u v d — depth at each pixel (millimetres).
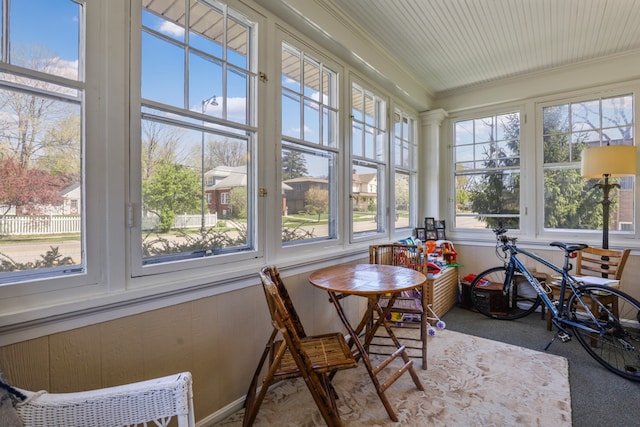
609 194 3068
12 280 1051
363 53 2635
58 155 1145
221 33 1713
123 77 1302
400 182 3666
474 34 2629
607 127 3080
